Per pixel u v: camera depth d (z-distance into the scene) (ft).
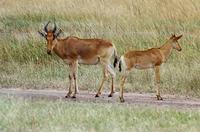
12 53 117.80
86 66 112.47
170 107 89.10
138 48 120.88
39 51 117.70
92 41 99.55
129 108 85.92
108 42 99.55
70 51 99.55
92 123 76.18
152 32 129.90
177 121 77.97
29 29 137.59
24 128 74.08
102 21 139.54
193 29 134.00
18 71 111.34
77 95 98.89
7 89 103.09
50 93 99.96
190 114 82.02
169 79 104.17
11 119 77.82
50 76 109.09
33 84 106.01
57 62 114.42
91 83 105.19
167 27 133.90
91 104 88.79
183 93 100.53
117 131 72.49
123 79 94.89
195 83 102.32
